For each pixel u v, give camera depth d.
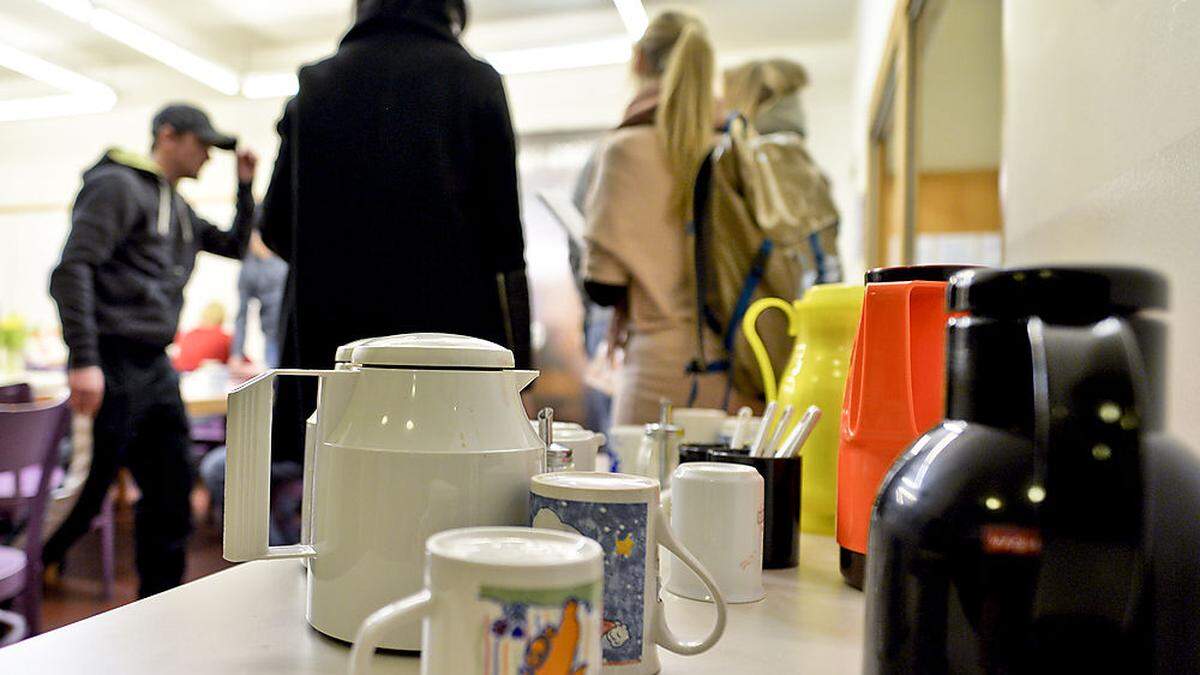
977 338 0.39
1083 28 0.78
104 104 5.69
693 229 1.44
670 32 1.57
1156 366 0.38
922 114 2.03
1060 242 0.85
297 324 1.21
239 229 2.49
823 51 4.75
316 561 0.50
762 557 0.64
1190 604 0.34
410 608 0.34
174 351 5.30
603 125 5.29
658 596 0.46
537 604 0.33
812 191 1.65
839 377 0.82
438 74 1.24
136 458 2.22
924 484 0.38
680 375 1.45
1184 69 0.54
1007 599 0.34
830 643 0.51
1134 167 0.63
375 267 1.20
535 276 5.34
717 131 1.62
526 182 5.41
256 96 5.58
